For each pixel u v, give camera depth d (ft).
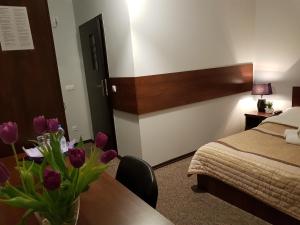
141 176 4.32
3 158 5.65
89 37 11.87
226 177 6.93
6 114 5.96
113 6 9.55
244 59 13.02
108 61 10.86
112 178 4.33
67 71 13.44
